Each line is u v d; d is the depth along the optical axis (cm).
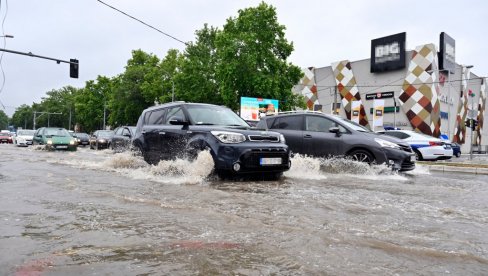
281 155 607
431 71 3384
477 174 1120
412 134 1491
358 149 777
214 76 3509
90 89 6600
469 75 4150
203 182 557
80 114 6725
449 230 280
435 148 1419
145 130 796
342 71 4103
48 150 1758
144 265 196
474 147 4191
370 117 3847
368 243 238
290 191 464
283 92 3072
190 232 260
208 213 321
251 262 201
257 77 2923
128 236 249
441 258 213
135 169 750
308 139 837
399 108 3628
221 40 3084
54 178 569
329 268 194
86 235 251
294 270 190
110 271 187
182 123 661
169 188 476
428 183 626
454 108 3809
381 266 198
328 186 523
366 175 721
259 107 2939
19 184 496
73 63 2259
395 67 3628
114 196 405
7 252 216
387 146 755
